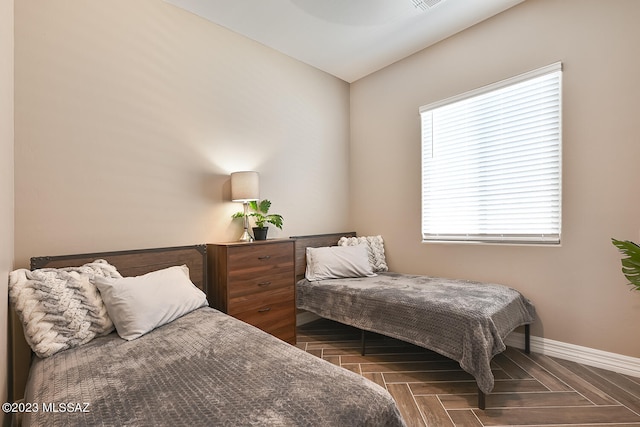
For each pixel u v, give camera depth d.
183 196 2.37
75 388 1.01
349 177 3.83
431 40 2.92
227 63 2.66
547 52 2.31
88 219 1.91
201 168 2.48
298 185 3.25
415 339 2.03
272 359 1.19
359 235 3.73
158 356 1.25
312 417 0.83
